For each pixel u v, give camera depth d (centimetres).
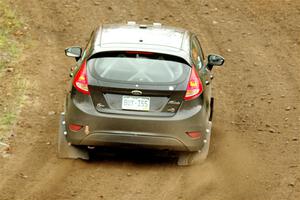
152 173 2433
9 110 3011
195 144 2389
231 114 3231
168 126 2331
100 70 2366
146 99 2341
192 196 2214
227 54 4262
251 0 5512
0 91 3262
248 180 2384
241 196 2228
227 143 2805
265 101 3447
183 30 2750
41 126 2858
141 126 2328
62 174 2348
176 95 2345
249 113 3253
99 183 2291
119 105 2342
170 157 2623
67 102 2458
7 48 3975
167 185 2314
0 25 4375
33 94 3281
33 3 4984
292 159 2619
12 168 2369
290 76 3897
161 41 2503
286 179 2400
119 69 2362
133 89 2325
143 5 5200
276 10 5266
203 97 2414
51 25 4559
